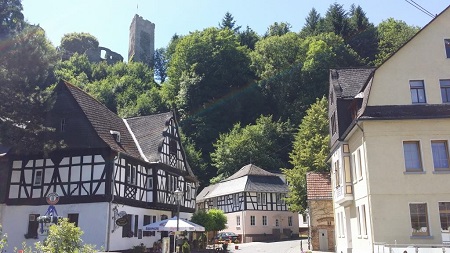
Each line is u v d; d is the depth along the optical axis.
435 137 19.11
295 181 40.00
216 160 65.88
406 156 19.19
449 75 20.30
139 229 28.17
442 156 19.06
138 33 124.62
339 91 24.14
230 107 73.50
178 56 78.62
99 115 28.92
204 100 73.31
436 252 15.91
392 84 20.20
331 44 75.06
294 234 52.81
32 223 25.86
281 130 68.31
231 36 79.12
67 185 25.64
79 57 89.06
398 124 19.31
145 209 29.31
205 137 70.50
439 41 20.64
